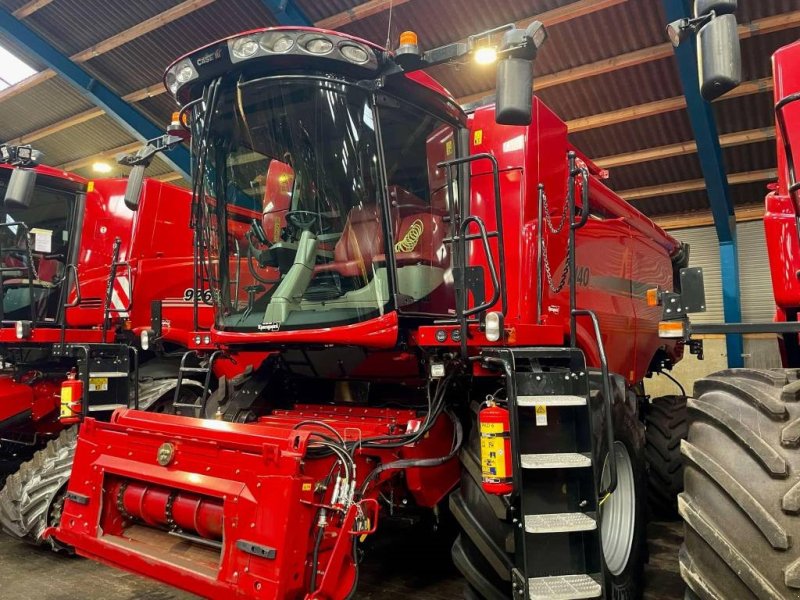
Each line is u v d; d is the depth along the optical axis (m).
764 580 1.74
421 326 2.76
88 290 5.68
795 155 2.35
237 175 3.24
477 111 3.69
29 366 5.41
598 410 2.74
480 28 8.28
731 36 1.89
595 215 4.56
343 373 3.63
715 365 11.50
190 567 2.47
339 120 2.94
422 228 3.20
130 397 4.65
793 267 2.25
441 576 3.79
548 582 2.37
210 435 2.60
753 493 1.81
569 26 8.09
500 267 2.75
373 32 8.62
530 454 2.51
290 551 2.20
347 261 2.99
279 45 2.81
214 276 3.35
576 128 9.84
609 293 4.57
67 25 9.56
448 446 3.16
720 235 11.09
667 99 9.10
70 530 2.93
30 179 4.31
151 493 2.76
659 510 4.93
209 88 3.06
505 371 2.50
